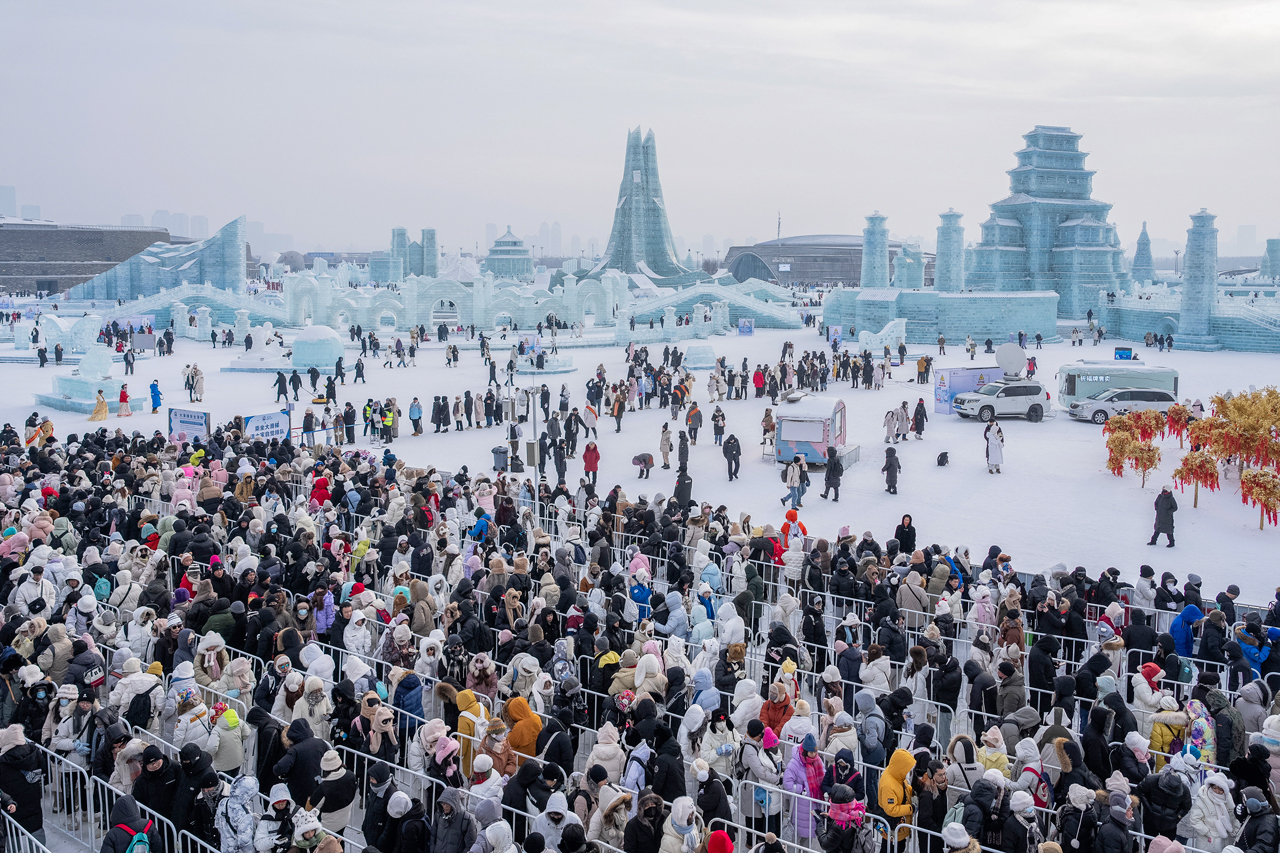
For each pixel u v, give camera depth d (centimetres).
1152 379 4066
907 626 1566
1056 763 1038
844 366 5353
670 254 13088
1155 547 2364
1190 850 852
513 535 2028
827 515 2697
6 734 994
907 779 952
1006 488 2969
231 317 8394
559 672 1214
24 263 14125
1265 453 2800
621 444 3759
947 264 8412
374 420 3875
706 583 1641
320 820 934
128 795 907
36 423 3588
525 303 8456
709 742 1053
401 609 1400
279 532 1894
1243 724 1150
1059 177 9181
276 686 1180
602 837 923
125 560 1666
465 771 1070
